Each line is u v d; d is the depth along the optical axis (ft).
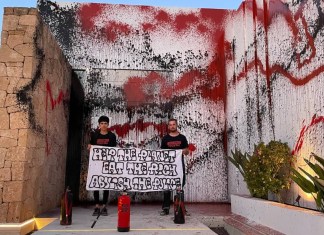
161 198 22.82
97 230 12.44
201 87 24.39
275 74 16.34
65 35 23.68
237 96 21.80
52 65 17.53
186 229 12.82
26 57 14.16
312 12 13.29
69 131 22.62
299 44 14.20
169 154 17.46
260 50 18.31
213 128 24.00
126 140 23.13
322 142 12.26
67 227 12.94
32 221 13.75
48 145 17.11
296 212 10.98
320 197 10.25
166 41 24.64
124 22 24.49
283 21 15.72
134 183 16.97
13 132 13.44
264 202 13.57
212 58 24.82
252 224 13.83
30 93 13.92
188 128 23.80
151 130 23.45
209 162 23.57
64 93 20.81
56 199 19.36
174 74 24.30
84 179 22.25
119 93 23.61
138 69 24.02
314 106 12.91
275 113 16.21
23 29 14.42
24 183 13.28
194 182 23.24
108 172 16.93
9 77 13.91
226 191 23.25
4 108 13.60
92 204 21.12
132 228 12.96
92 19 24.17
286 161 14.08
